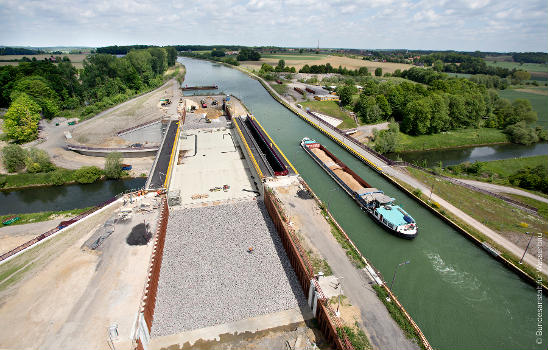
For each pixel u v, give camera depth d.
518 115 137.12
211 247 56.19
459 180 82.62
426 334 40.62
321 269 49.31
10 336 35.25
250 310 43.91
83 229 53.97
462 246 57.75
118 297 40.38
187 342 39.41
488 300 46.19
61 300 39.91
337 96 179.25
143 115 138.88
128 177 88.56
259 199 72.56
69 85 165.50
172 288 47.22
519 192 76.81
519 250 54.91
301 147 108.44
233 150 102.31
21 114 108.50
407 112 125.50
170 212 66.50
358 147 105.12
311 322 42.47
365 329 39.47
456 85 155.62
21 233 62.03
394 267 52.25
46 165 89.25
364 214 67.38
